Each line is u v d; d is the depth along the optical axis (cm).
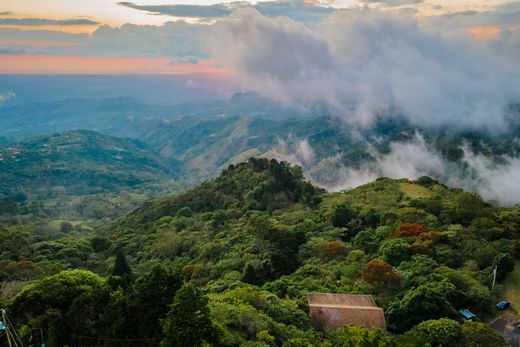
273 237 7750
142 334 3509
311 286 5194
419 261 5444
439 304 4400
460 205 7281
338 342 3828
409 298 4431
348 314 4397
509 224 6378
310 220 8788
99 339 3588
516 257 5556
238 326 3797
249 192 12562
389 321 4444
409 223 6869
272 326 3925
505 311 4594
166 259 9506
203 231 10831
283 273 6156
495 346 3697
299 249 6831
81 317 3728
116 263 6738
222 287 5981
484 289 4719
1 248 11175
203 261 8475
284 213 10544
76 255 11281
